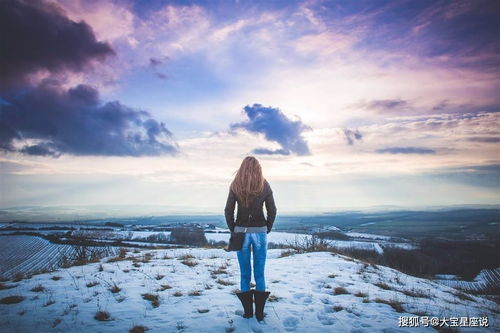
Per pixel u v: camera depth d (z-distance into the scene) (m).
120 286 5.57
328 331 3.53
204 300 4.70
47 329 3.59
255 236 3.74
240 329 3.54
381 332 3.55
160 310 4.26
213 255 10.80
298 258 9.68
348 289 5.62
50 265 8.56
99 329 3.59
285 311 4.16
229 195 3.87
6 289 5.41
